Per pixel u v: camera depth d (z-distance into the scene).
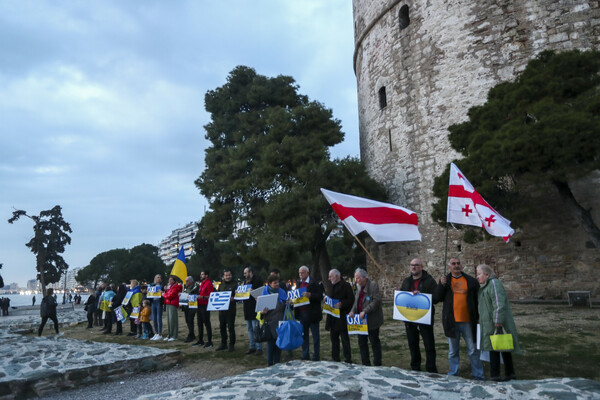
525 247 15.38
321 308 7.73
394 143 20.36
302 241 19.33
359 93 25.16
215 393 4.90
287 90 28.81
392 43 20.81
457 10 17.95
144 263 69.25
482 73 17.02
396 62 20.45
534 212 15.27
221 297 9.82
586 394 4.41
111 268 73.88
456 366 6.20
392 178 20.39
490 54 16.91
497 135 12.26
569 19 15.52
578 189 14.66
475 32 17.38
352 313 6.88
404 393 4.81
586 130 10.53
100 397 6.83
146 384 7.52
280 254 19.03
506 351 5.60
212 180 28.17
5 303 33.16
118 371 8.05
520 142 11.25
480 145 13.01
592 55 12.39
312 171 19.98
